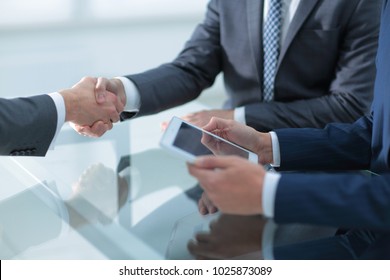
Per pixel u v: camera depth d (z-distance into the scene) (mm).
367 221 1002
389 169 1255
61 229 1183
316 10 1765
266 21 1830
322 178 1037
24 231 1172
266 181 1022
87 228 1183
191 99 1939
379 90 1299
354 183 1026
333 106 1780
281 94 1840
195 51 1958
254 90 1887
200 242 1117
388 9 1352
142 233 1154
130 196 1316
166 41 4066
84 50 3844
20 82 3365
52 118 1475
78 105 1570
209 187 1048
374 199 1000
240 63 1896
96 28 4188
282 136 1452
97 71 3582
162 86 1830
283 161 1441
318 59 1803
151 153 1567
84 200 1305
